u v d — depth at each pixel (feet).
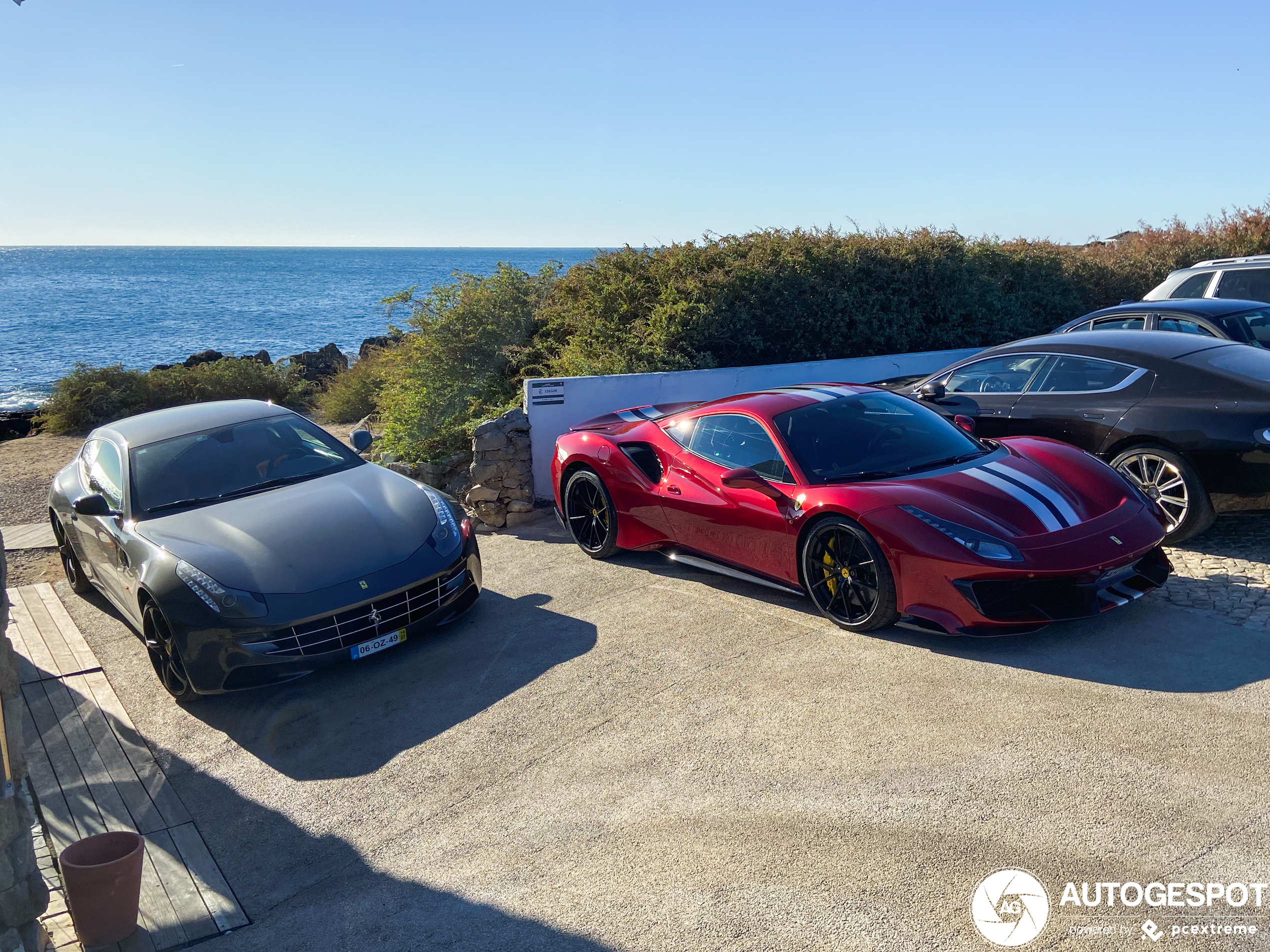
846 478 16.44
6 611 9.00
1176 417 18.04
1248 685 12.72
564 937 9.36
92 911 9.87
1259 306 24.62
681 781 11.98
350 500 18.12
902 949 8.55
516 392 34.19
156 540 16.72
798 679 14.43
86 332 193.26
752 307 33.88
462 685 15.79
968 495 15.14
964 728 12.37
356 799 12.69
